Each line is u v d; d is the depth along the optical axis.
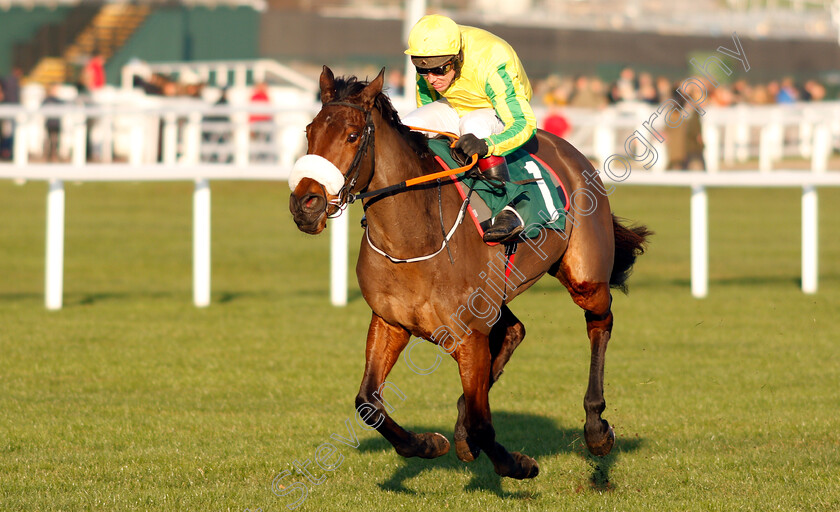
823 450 7.57
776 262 18.64
